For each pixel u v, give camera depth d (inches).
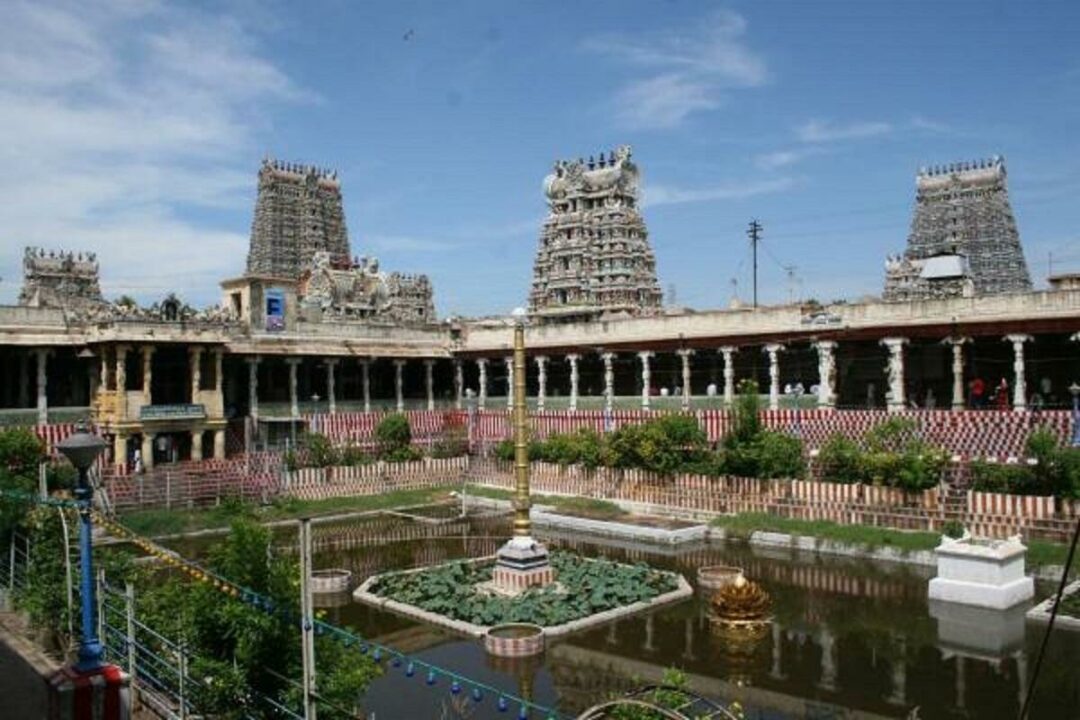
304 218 4224.9
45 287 3469.5
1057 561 1277.1
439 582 1299.2
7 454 1624.0
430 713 847.1
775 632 1103.6
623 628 1123.9
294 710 550.6
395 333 2736.2
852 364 2388.0
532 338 2625.5
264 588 595.2
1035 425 1558.8
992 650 1015.6
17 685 666.8
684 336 2272.4
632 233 3267.7
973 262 3949.3
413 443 2496.3
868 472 1633.9
